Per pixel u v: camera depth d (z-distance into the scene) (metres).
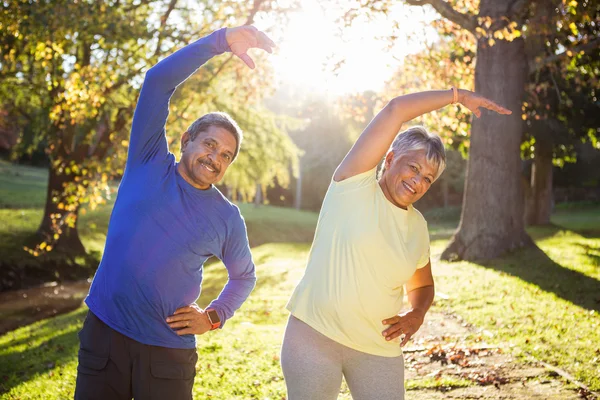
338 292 2.93
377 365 2.98
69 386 6.27
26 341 10.27
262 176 24.19
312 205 59.25
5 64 17.80
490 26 13.26
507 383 5.70
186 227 2.99
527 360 6.43
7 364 8.11
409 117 3.05
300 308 3.01
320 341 2.95
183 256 2.97
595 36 15.34
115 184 34.69
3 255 20.11
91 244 25.31
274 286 13.66
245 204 49.44
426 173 3.04
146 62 14.73
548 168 29.05
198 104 15.28
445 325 8.47
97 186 14.33
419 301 3.35
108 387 2.92
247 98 16.58
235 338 7.83
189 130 3.14
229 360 6.70
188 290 3.03
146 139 3.06
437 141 3.07
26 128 25.64
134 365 2.93
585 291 10.55
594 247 17.42
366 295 2.94
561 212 50.53
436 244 22.27
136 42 15.12
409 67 15.05
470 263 14.16
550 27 11.85
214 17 14.95
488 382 5.72
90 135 20.55
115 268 2.93
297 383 2.94
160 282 2.92
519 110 14.77
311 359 2.92
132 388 2.96
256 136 23.38
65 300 17.45
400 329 3.00
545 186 29.16
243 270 3.29
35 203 31.67
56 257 21.39
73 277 21.14
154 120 3.05
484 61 14.72
